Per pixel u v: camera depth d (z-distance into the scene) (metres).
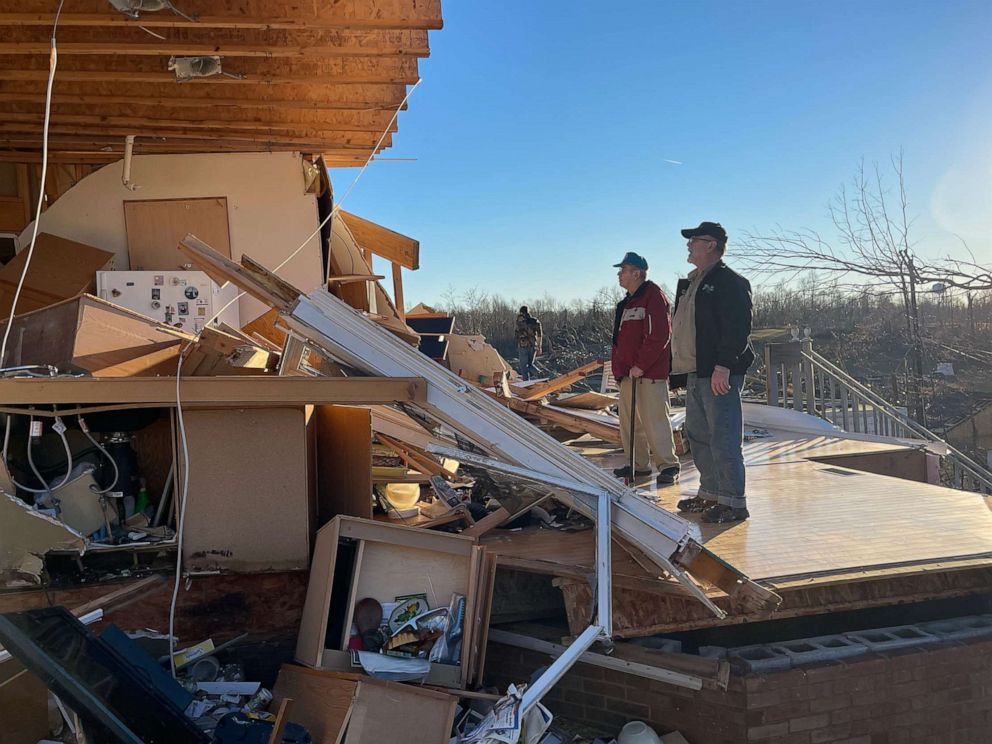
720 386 4.46
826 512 4.82
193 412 3.49
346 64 6.43
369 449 4.11
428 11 5.48
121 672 2.62
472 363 11.05
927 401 15.18
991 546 3.97
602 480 3.41
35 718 2.80
